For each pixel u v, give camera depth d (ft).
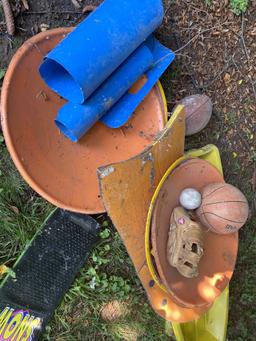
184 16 7.95
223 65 8.22
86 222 7.72
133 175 6.34
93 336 7.92
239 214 6.62
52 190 6.91
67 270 7.62
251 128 8.54
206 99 7.53
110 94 6.72
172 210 6.84
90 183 7.29
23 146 6.69
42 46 6.78
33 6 7.41
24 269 7.34
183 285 6.93
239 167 8.56
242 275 8.75
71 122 6.52
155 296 6.89
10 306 7.22
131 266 8.11
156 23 6.78
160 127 7.44
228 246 7.41
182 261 6.41
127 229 6.41
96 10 6.47
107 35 6.25
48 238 7.48
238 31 8.22
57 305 7.61
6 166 7.45
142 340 8.13
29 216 7.54
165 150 6.73
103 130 7.32
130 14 6.44
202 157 7.70
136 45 6.64
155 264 6.76
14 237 7.43
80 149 7.24
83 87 6.15
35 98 6.84
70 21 7.65
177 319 7.09
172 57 7.41
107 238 7.99
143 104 7.42
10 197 7.42
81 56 6.06
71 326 7.79
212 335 7.82
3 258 7.43
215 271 7.32
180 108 6.73
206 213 6.75
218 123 8.34
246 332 8.78
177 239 6.44
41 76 6.49
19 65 6.58
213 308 7.88
